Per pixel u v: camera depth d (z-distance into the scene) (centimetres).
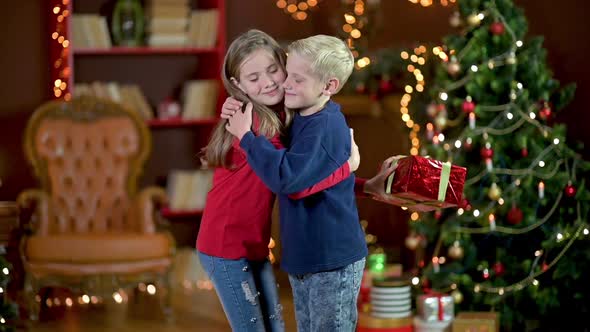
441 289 551
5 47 802
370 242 780
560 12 589
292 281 325
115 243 644
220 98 799
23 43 805
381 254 587
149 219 685
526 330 546
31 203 720
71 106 721
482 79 543
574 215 550
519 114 539
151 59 838
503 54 546
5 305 552
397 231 798
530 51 551
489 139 540
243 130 313
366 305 541
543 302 540
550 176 539
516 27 546
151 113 809
